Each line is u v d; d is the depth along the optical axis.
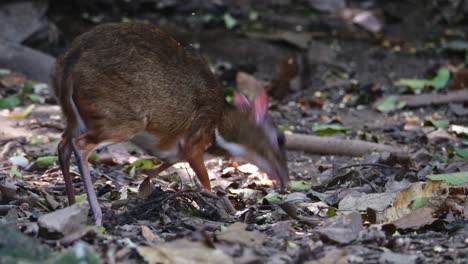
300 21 19.39
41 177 11.13
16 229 7.77
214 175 11.73
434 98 15.77
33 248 7.30
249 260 7.50
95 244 7.92
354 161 12.83
